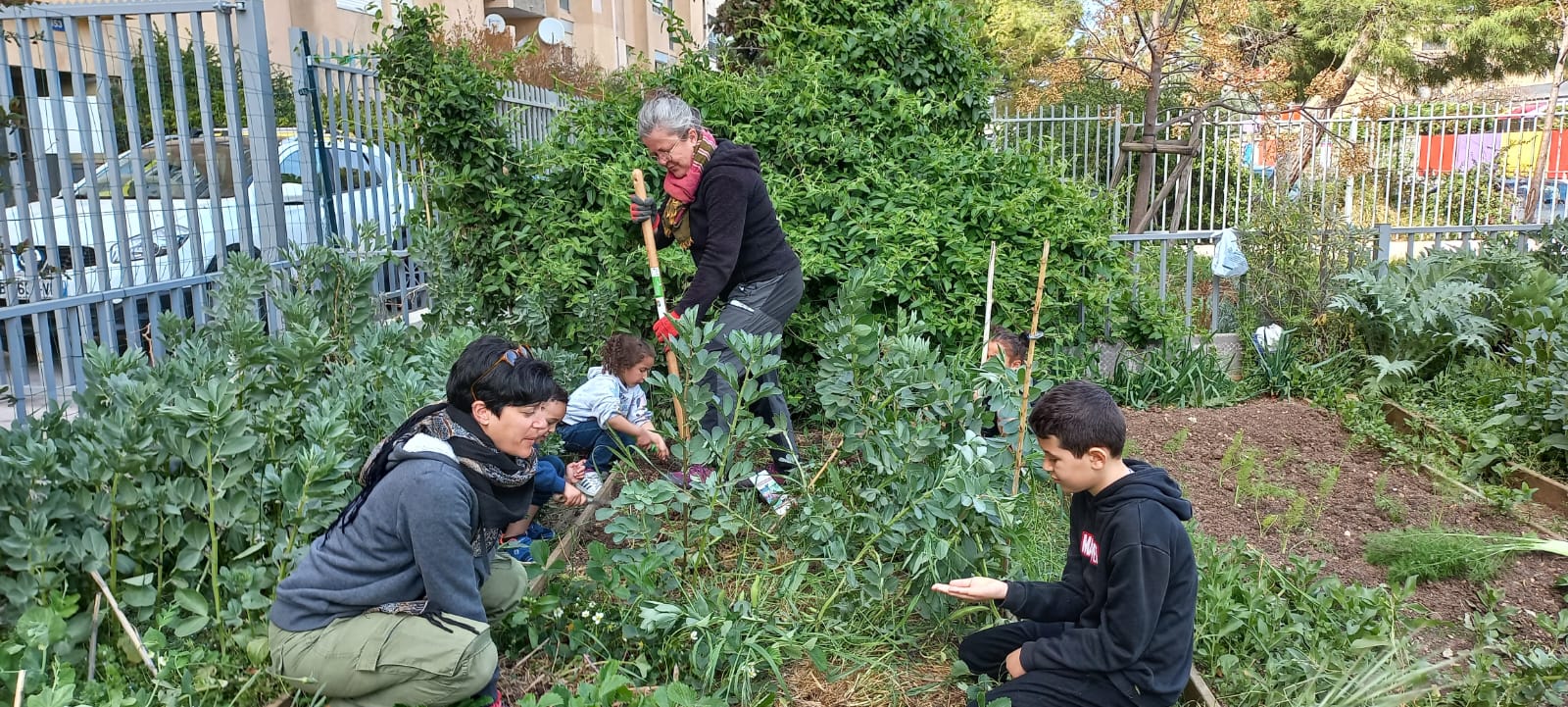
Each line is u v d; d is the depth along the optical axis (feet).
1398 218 38.29
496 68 19.47
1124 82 38.88
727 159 14.29
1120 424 8.98
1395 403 20.16
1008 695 9.43
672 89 20.36
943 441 11.14
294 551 9.98
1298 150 36.47
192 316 17.24
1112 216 25.27
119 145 17.69
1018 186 20.90
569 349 18.19
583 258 18.47
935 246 18.54
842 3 21.84
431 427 9.27
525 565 10.93
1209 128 43.47
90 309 15.11
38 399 15.87
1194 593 9.11
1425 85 57.41
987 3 33.65
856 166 19.94
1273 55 46.14
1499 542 13.75
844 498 12.14
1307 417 19.90
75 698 8.78
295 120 19.92
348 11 46.85
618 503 11.07
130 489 9.47
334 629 8.94
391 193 24.12
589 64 57.00
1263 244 24.11
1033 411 9.32
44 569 9.18
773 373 15.16
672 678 10.34
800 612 11.48
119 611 9.14
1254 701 10.14
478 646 8.96
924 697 10.36
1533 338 19.11
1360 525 14.92
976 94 22.66
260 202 17.70
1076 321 21.38
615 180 18.17
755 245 14.79
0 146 13.69
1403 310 21.43
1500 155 42.73
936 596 11.09
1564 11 47.16
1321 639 10.80
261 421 10.47
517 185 18.65
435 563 8.74
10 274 14.32
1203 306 25.50
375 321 15.98
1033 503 13.24
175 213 18.65
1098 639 8.96
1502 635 11.53
